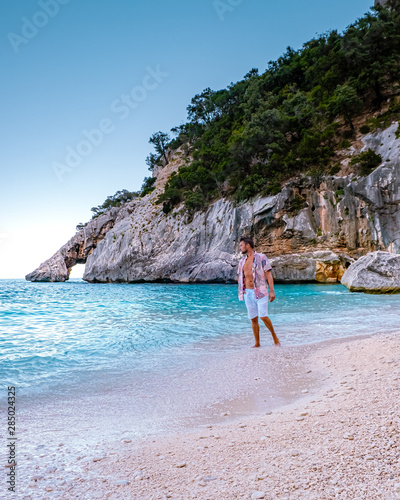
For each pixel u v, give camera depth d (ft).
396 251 103.91
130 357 21.48
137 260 193.16
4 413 12.34
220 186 179.32
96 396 14.25
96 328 32.96
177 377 16.75
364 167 118.21
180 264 164.76
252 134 161.89
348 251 114.21
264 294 22.65
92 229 278.67
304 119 164.35
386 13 168.66
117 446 9.13
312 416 10.13
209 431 9.96
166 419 11.43
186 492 6.27
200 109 284.82
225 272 139.85
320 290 74.74
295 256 114.83
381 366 15.61
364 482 6.02
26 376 17.52
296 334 26.68
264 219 132.67
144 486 6.63
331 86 172.45
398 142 119.85
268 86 217.97
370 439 7.82
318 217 124.47
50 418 11.79
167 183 236.22
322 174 128.77
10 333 30.73
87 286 165.27
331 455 7.23
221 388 14.70
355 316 35.65
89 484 6.85
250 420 10.73
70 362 20.42
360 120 154.40
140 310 47.70
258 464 7.20
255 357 19.72
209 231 161.17
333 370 16.25
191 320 36.68
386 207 108.68
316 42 217.56
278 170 150.41
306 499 5.65
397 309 40.83
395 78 158.30
